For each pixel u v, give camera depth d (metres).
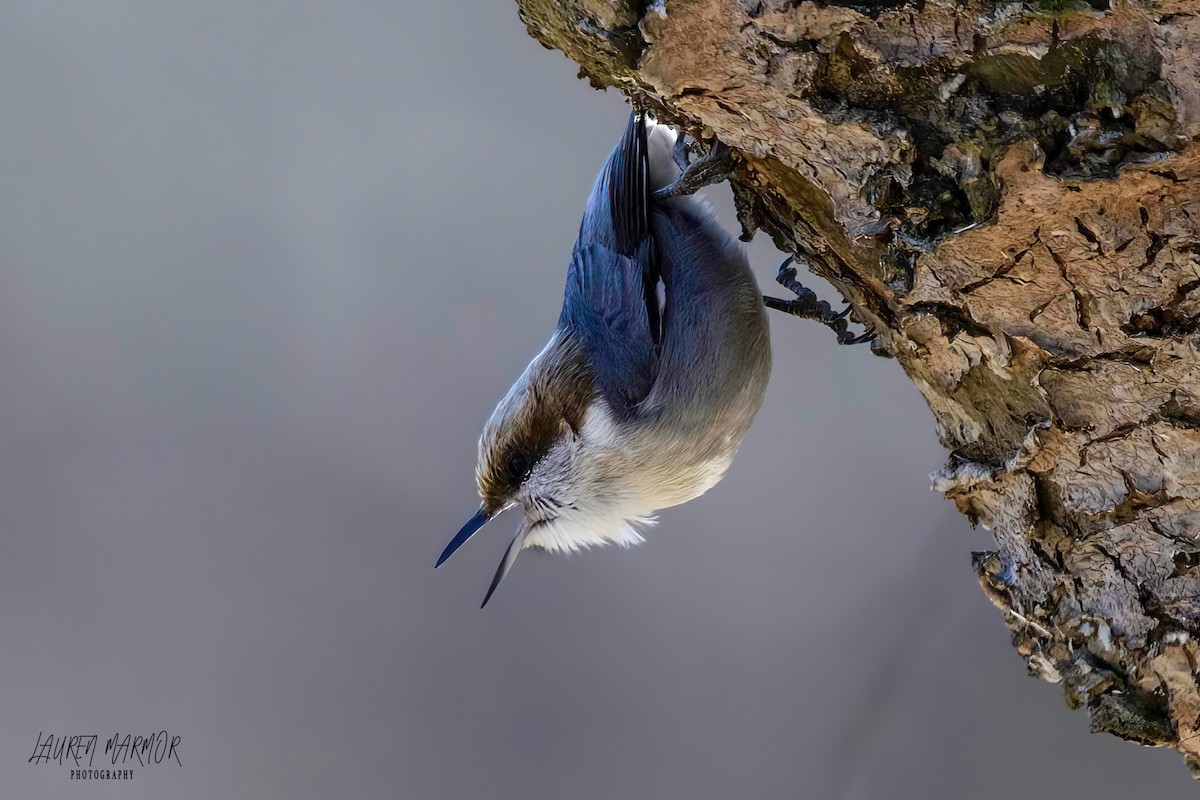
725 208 4.08
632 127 4.08
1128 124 3.99
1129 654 4.03
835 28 4.00
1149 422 4.02
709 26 4.01
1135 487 4.03
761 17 4.00
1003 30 3.96
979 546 4.17
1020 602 4.04
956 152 4.00
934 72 4.00
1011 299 4.02
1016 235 4.01
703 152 4.05
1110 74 3.93
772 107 4.01
